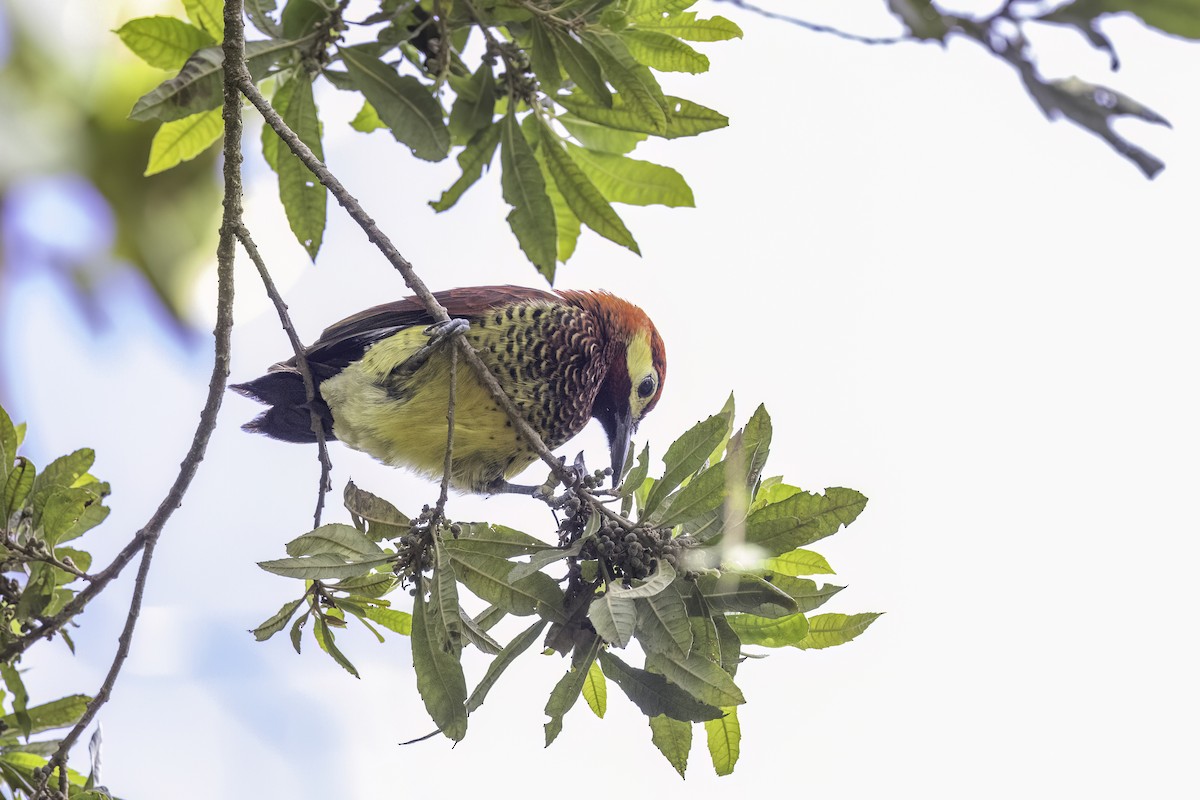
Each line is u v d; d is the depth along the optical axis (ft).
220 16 27.73
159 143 28.94
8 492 24.88
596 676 24.39
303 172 28.99
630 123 27.81
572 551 21.79
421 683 21.45
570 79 28.48
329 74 28.04
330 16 27.45
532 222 29.01
